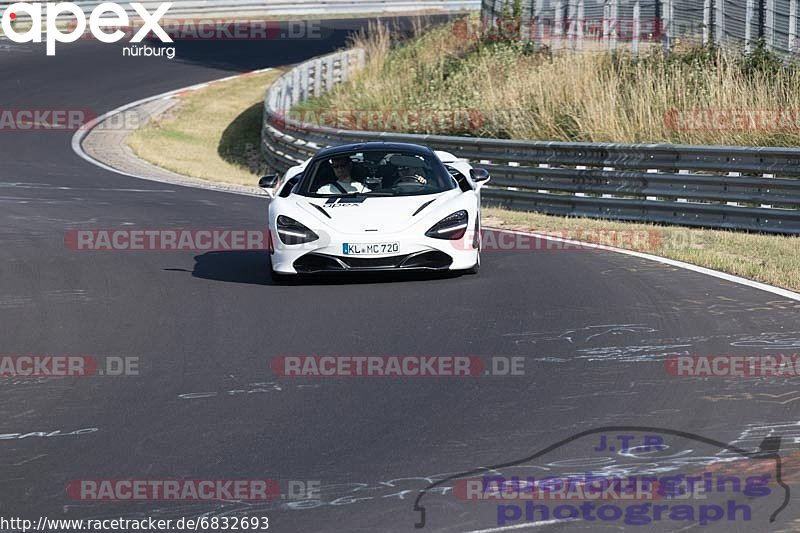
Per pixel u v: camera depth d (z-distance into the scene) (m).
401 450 18.81
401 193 36.69
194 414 21.48
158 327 30.00
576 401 21.45
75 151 92.62
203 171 86.12
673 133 65.06
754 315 28.72
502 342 26.67
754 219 47.69
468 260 35.62
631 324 28.23
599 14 86.44
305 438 19.67
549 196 56.97
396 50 116.56
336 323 29.52
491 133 77.38
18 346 28.34
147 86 124.56
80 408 22.30
